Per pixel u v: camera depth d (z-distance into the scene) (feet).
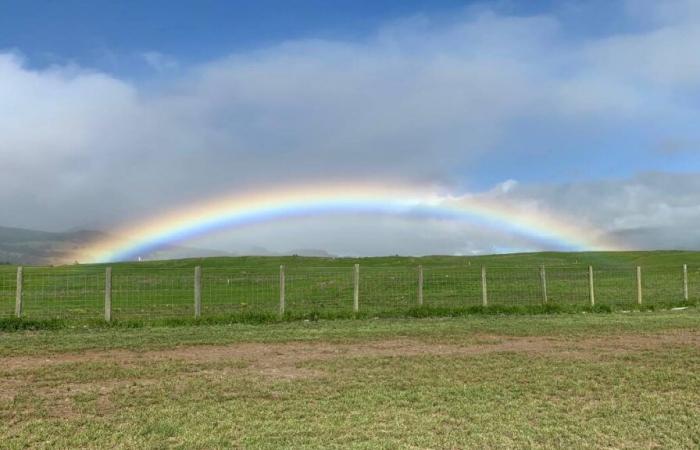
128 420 30.42
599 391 36.47
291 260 274.77
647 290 118.73
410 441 27.37
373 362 45.32
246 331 62.13
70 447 26.53
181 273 149.18
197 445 26.78
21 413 31.60
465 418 30.99
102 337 57.77
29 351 49.62
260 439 27.61
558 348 51.62
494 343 54.34
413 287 123.54
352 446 26.63
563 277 149.07
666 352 49.24
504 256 297.94
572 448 26.66
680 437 28.09
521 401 34.19
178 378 39.93
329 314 73.72
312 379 39.73
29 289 117.50
